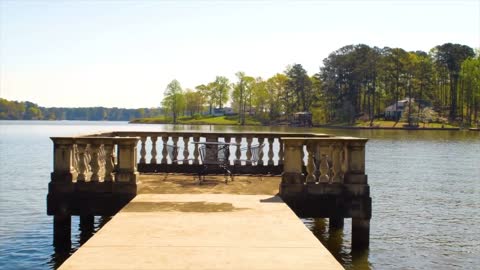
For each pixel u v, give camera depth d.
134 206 11.02
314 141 12.20
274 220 9.84
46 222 17.53
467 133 107.62
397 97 141.25
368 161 46.47
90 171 14.04
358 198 12.16
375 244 14.84
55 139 12.11
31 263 12.53
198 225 9.38
